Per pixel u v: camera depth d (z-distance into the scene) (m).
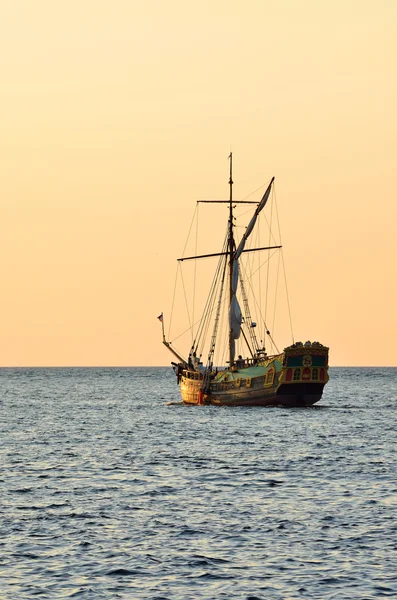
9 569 142.75
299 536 162.38
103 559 148.38
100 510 185.75
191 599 130.00
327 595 131.12
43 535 163.75
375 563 145.62
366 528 168.00
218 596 131.12
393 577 138.62
